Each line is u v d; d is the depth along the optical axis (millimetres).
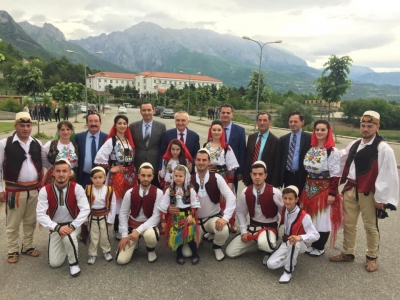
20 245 4512
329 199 4176
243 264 4117
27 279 3627
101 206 4109
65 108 29484
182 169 4102
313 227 3924
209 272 3881
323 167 4211
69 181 4062
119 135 4684
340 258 4215
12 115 27859
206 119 39156
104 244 4133
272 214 4266
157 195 4199
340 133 26828
